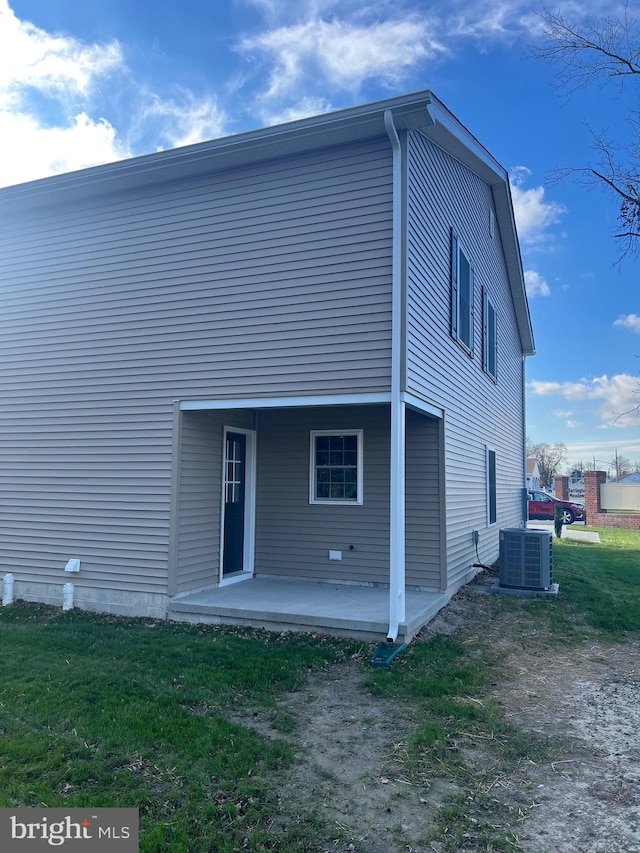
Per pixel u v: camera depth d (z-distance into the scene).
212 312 7.38
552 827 3.16
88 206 8.26
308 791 3.46
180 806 3.26
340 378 6.63
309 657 5.77
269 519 8.95
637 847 2.99
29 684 5.00
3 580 8.35
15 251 8.69
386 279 6.50
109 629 6.82
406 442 8.20
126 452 7.76
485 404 11.39
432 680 5.27
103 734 4.07
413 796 3.44
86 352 8.12
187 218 7.62
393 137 6.37
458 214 9.27
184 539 7.52
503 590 8.91
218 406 7.25
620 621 7.52
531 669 5.79
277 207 7.12
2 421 8.60
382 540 8.34
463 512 9.33
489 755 3.97
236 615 6.89
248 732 4.17
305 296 6.89
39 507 8.25
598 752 4.05
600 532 21.36
